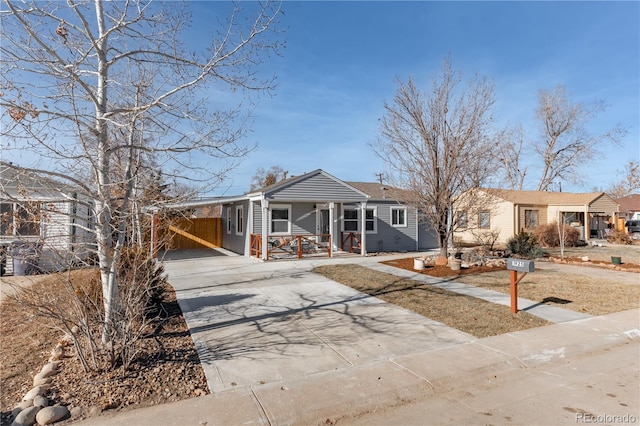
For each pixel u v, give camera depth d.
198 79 5.02
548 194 27.09
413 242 19.38
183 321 6.30
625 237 23.66
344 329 5.91
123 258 5.80
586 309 7.23
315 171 15.45
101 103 4.76
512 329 5.98
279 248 16.17
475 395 3.89
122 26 4.80
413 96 12.02
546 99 33.81
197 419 3.28
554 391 3.97
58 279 4.71
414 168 12.36
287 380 4.08
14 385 3.94
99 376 4.04
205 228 21.69
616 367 4.65
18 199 4.08
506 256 15.34
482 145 11.62
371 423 3.34
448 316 6.66
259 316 6.61
